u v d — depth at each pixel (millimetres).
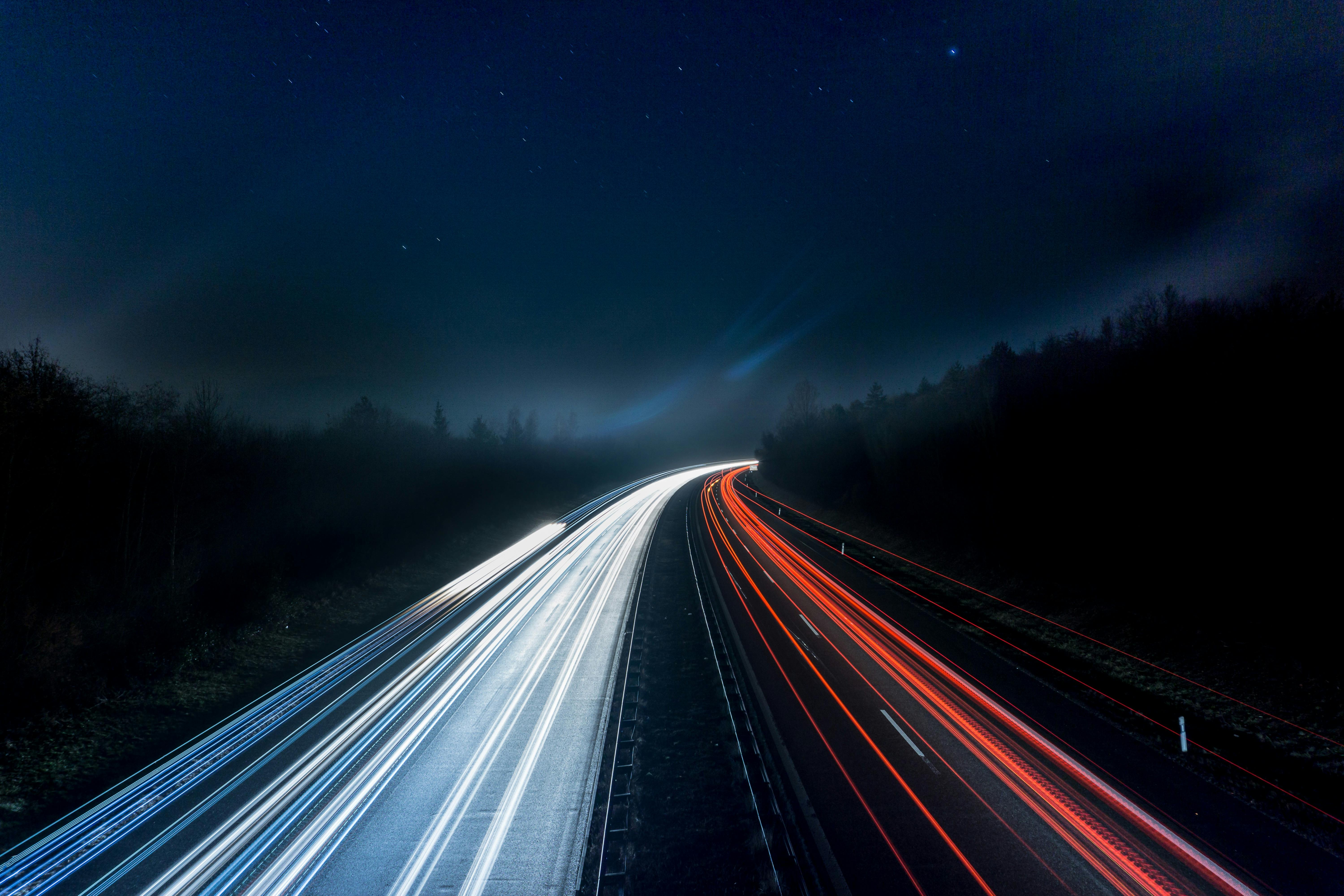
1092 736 11172
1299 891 7121
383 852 8641
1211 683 12391
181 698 13820
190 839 8906
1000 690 13523
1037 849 8117
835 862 8039
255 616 18453
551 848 8711
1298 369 13484
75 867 8227
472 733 12414
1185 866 7656
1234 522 14117
